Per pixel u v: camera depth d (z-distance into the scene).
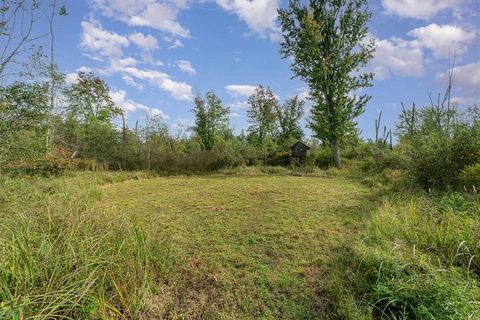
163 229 4.58
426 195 5.63
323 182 10.05
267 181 10.58
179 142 17.95
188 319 2.50
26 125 7.79
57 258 2.47
